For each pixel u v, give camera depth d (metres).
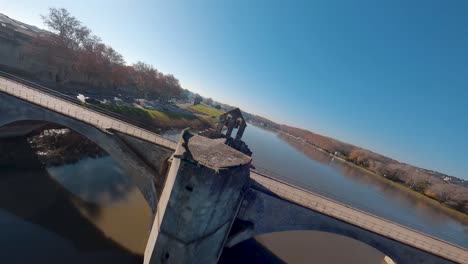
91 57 53.38
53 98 25.11
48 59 49.66
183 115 78.06
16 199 19.67
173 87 97.56
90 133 19.80
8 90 21.17
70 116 19.92
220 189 12.52
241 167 13.53
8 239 15.99
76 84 56.88
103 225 20.02
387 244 16.70
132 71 78.75
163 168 18.80
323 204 18.95
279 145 129.75
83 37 56.97
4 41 42.69
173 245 12.91
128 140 19.58
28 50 46.75
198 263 14.30
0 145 24.17
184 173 12.20
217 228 14.49
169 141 21.16
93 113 24.03
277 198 17.08
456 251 17.89
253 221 17.52
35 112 20.41
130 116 49.91
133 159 18.94
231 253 21.08
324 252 26.77
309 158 113.50
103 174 27.80
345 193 57.62
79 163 28.22
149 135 21.38
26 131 27.55
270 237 26.17
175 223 12.70
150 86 80.94
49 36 50.59
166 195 13.83
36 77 47.19
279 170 60.28
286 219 17.36
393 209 55.53
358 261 27.23
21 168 23.14
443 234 47.59
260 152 77.38
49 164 25.64
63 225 18.77
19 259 14.96
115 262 17.02
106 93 63.12
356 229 16.88
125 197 24.84
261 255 22.48
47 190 21.89
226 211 14.54
